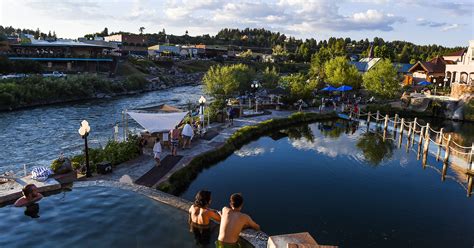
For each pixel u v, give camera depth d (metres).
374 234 12.96
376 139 30.77
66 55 71.94
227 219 8.06
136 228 9.05
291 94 45.84
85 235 8.68
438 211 15.26
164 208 10.32
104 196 11.21
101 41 101.81
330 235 12.80
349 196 16.78
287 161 22.61
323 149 26.41
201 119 27.27
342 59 58.72
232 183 18.09
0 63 61.25
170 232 8.88
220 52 150.75
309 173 20.23
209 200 9.02
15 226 9.16
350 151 26.03
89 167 16.28
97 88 61.25
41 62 74.06
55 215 9.81
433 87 59.62
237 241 8.01
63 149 24.56
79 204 10.59
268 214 14.43
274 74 59.41
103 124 34.84
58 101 52.50
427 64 71.25
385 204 15.89
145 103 52.50
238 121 34.16
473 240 12.72
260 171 20.30
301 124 37.03
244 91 56.78
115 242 8.34
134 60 91.62
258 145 26.95
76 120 37.09
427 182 19.25
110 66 79.50
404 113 46.66
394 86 49.91
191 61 117.25
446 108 45.34
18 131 31.00
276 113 40.50
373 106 46.09
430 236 12.92
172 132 20.44
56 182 12.16
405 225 13.77
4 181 12.26
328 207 15.34
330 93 56.72
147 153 20.75
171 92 70.25
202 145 23.69
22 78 52.94
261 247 7.77
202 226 8.97
